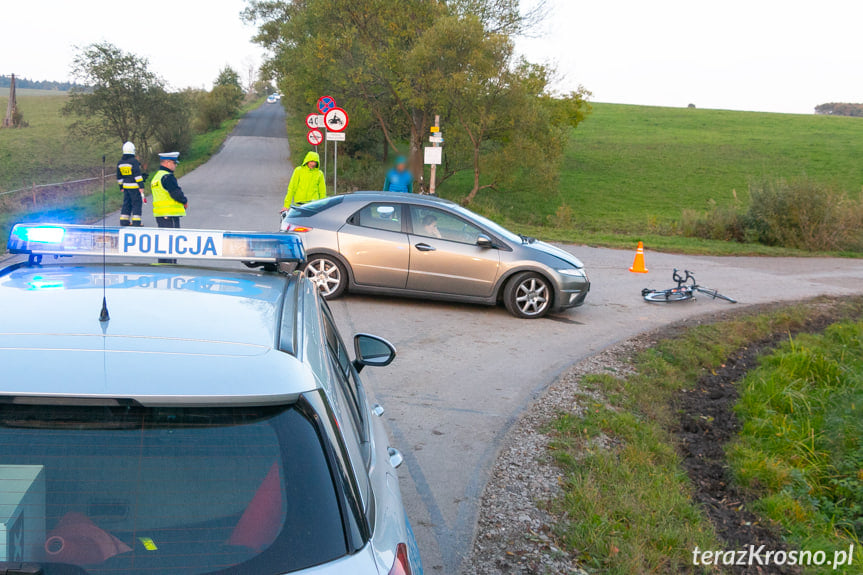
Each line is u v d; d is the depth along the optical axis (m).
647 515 4.60
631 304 12.31
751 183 24.30
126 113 41.78
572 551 4.18
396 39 28.41
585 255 17.89
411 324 9.59
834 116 88.81
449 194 37.00
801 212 22.94
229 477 1.82
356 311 10.05
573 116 32.94
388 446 2.96
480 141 28.69
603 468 5.25
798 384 8.52
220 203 22.48
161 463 1.79
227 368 1.94
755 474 5.75
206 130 72.06
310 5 30.14
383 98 31.17
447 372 7.66
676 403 7.82
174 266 3.01
